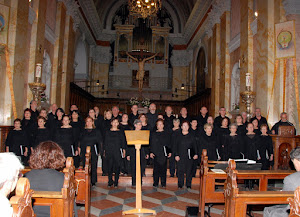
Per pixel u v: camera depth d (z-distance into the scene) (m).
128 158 5.89
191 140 5.71
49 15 11.16
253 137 5.83
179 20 22.81
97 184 6.08
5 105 7.40
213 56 13.69
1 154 1.67
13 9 7.66
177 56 22.31
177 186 6.02
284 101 7.50
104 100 20.41
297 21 7.59
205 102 15.10
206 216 3.80
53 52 11.87
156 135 5.84
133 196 5.16
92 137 5.70
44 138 5.86
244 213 2.65
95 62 21.81
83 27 16.94
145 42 22.55
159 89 21.98
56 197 2.21
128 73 22.27
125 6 22.89
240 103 9.91
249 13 9.55
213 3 13.79
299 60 7.60
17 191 1.54
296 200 1.85
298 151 2.62
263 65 8.07
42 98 10.04
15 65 7.63
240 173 3.72
